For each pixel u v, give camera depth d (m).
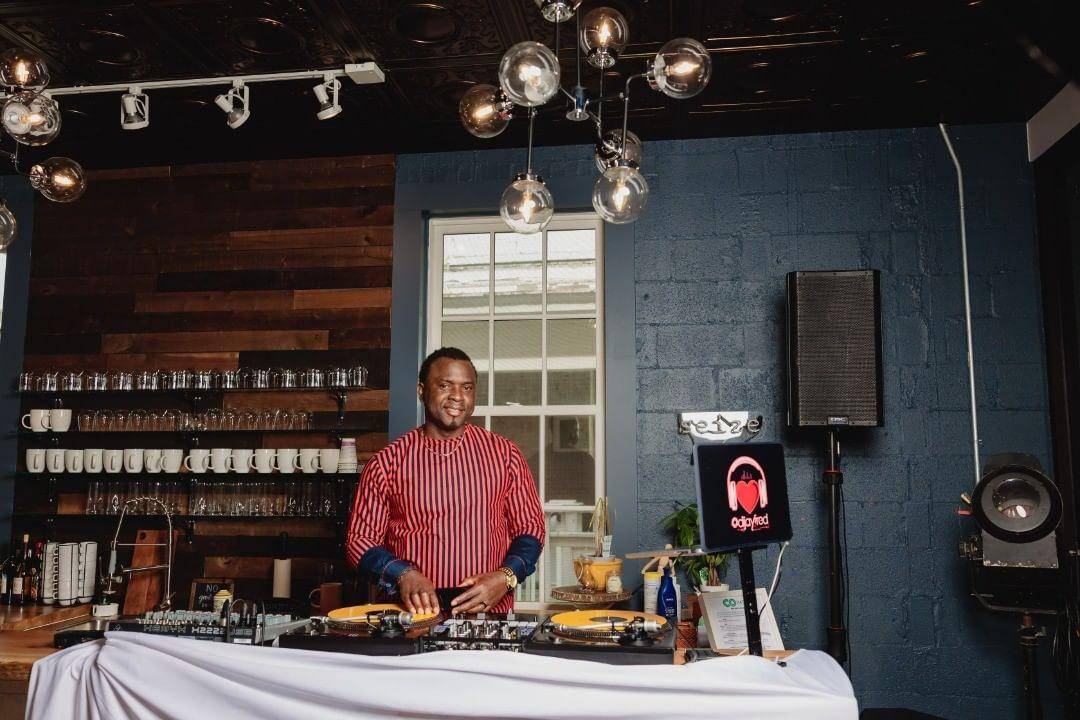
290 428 3.74
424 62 3.15
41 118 2.41
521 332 3.97
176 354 4.05
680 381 3.73
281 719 1.81
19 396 4.11
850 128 3.73
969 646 3.43
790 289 3.39
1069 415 3.37
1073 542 3.30
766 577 3.56
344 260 3.99
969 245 3.63
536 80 1.94
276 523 3.86
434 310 4.00
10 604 3.66
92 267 4.18
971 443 3.53
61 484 4.02
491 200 3.93
